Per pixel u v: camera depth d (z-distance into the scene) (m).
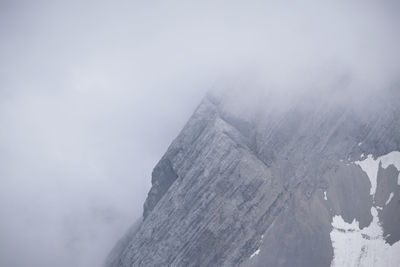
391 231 194.25
